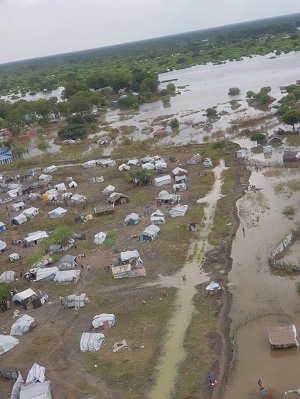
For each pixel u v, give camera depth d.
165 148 138.25
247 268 66.94
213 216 86.44
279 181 99.25
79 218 93.75
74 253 79.38
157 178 108.94
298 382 44.78
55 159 146.50
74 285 69.19
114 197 100.06
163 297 62.62
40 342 56.53
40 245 84.69
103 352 52.91
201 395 44.75
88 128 186.25
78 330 57.88
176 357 50.69
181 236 79.50
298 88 180.62
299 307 56.34
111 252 77.38
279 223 79.19
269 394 43.53
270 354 49.31
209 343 52.06
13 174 136.62
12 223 98.12
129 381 47.84
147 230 80.44
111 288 66.75
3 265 79.62
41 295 66.44
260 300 59.06
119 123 187.12
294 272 64.19
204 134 148.50
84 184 117.38
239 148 126.44
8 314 64.44
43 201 109.00
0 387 50.12
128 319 58.81
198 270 68.44
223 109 180.88
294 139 127.75
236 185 100.56
